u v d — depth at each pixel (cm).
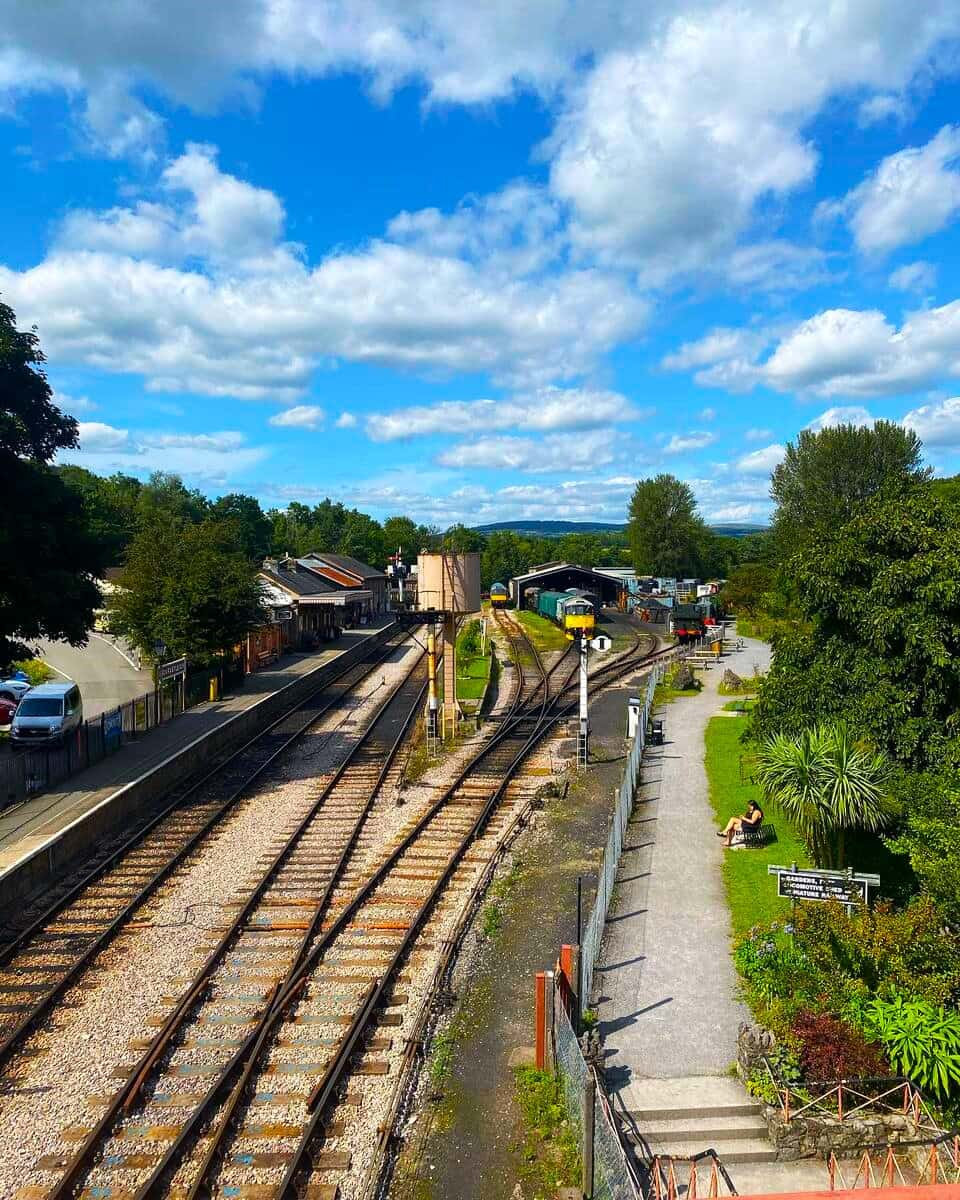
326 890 1614
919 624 1516
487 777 2412
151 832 1980
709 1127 962
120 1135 952
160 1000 1240
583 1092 886
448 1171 907
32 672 4131
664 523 10088
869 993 1117
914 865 1227
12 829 1803
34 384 2248
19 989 1276
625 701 3588
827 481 6241
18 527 2152
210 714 3055
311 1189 873
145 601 3525
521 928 1484
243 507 10700
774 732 1733
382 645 5853
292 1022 1180
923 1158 917
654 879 1661
